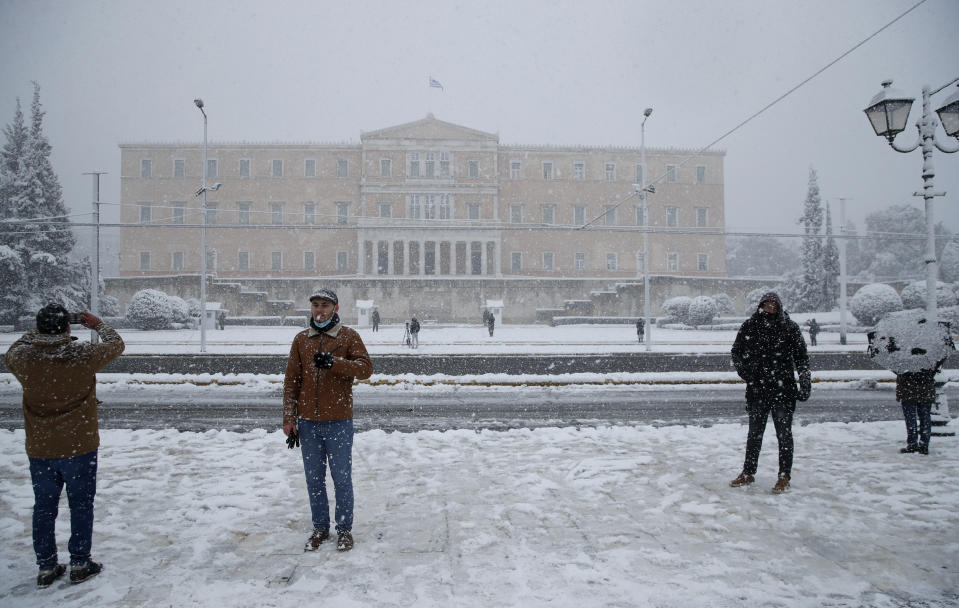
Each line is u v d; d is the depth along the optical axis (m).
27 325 43.78
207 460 7.24
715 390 15.28
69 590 3.79
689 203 72.81
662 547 4.45
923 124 9.27
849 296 57.88
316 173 70.50
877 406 12.31
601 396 14.11
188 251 68.81
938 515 5.13
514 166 72.50
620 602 3.55
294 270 69.69
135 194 69.00
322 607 3.51
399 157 70.19
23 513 5.31
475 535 4.72
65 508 5.52
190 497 5.71
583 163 72.81
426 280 57.88
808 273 55.59
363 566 4.12
